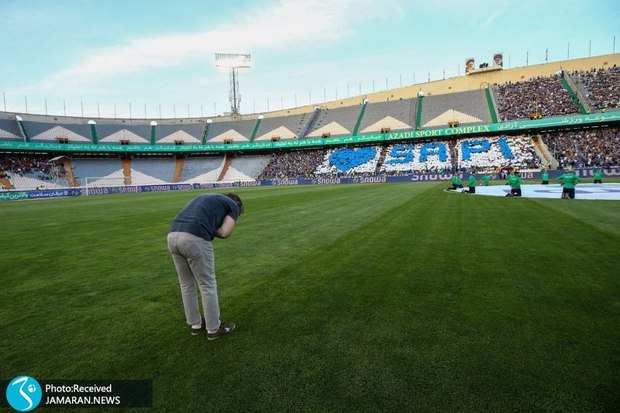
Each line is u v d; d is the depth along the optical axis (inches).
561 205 541.3
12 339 144.3
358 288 189.3
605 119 1590.8
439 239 305.3
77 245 347.3
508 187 1063.0
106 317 165.8
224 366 119.1
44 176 2016.5
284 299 178.2
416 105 2321.6
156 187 2021.4
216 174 2400.3
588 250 254.7
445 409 94.4
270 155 2519.7
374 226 383.9
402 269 220.1
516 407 94.1
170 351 131.0
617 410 91.7
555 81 2003.0
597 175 1066.7
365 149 2237.9
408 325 143.3
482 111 2047.2
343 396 101.0
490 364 113.8
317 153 2374.5
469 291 179.0
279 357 123.1
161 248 322.3
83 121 2504.9
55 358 128.6
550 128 1807.3
